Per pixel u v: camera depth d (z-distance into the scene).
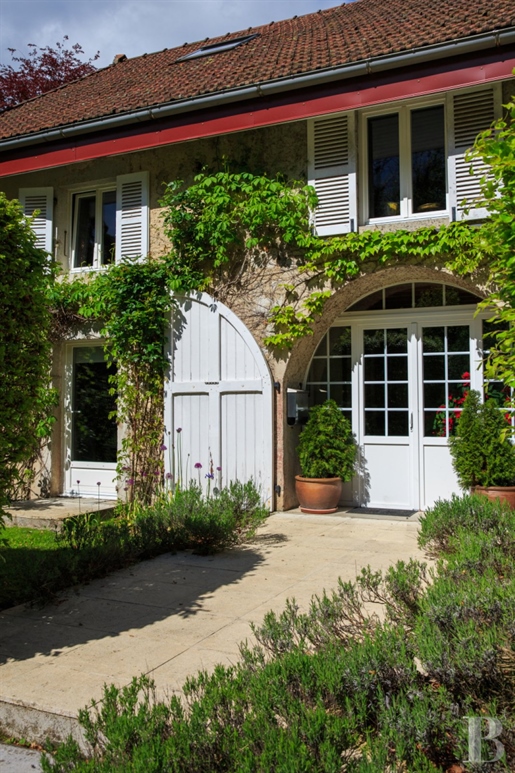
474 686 2.75
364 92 7.11
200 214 8.57
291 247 8.11
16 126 9.68
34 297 4.58
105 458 9.55
